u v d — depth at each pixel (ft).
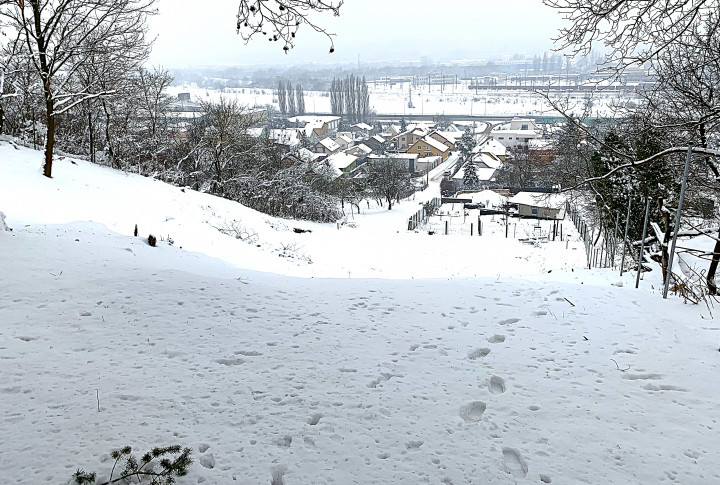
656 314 23.56
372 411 15.93
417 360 19.33
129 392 16.49
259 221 79.77
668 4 22.74
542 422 15.42
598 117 67.31
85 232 40.73
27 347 19.36
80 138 103.19
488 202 192.85
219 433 14.66
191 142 121.70
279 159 141.49
